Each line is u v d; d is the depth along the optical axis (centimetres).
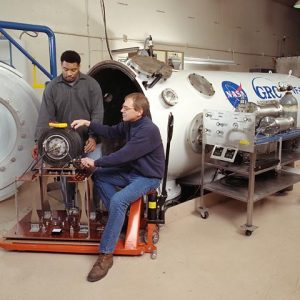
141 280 179
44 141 193
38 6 344
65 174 197
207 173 306
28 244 205
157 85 242
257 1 651
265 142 229
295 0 714
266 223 252
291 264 194
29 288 173
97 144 254
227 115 231
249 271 187
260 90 329
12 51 309
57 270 189
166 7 475
